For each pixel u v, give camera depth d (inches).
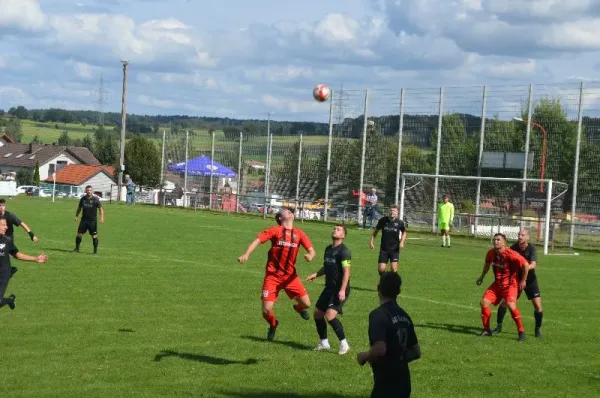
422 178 1723.7
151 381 393.1
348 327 557.6
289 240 477.4
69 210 1701.5
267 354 462.9
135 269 805.2
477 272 944.9
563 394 408.5
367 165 1824.6
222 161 2144.4
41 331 497.4
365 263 981.2
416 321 598.2
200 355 453.1
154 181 3164.4
